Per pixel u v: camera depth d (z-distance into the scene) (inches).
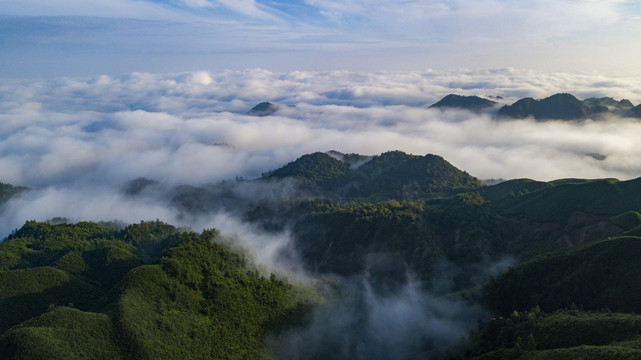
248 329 5147.6
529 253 7140.8
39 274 6058.1
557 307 4921.3
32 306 5634.8
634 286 4564.5
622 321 3818.9
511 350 4126.5
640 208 6811.0
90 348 4055.1
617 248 4960.6
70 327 4190.5
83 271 6678.2
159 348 4325.8
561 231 7342.5
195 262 5821.9
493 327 4874.5
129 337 4271.7
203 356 4537.4
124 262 6870.1
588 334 3875.5
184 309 5007.4
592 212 7170.3
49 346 3885.3
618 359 3157.0
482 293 5866.1
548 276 5280.5
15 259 7116.1
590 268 4960.6
